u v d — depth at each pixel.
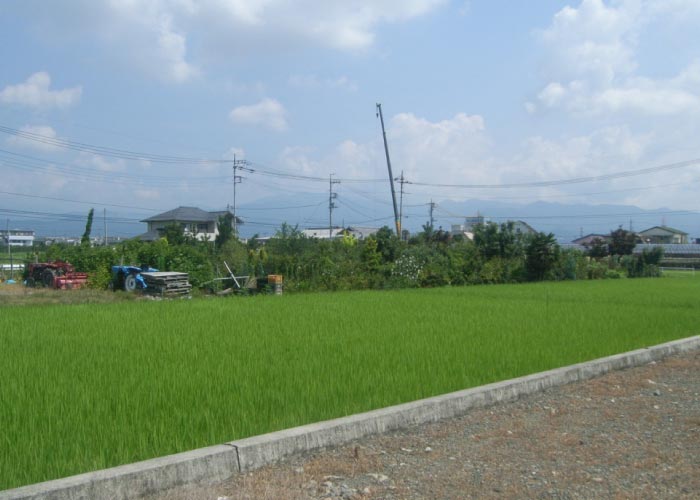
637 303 18.05
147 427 4.94
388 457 4.82
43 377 6.73
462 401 6.15
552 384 7.36
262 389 6.29
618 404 6.64
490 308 15.65
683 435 5.56
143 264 25.39
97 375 6.88
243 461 4.43
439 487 4.26
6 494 3.51
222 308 15.00
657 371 8.56
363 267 26.64
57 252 29.05
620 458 4.94
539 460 4.85
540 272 34.50
